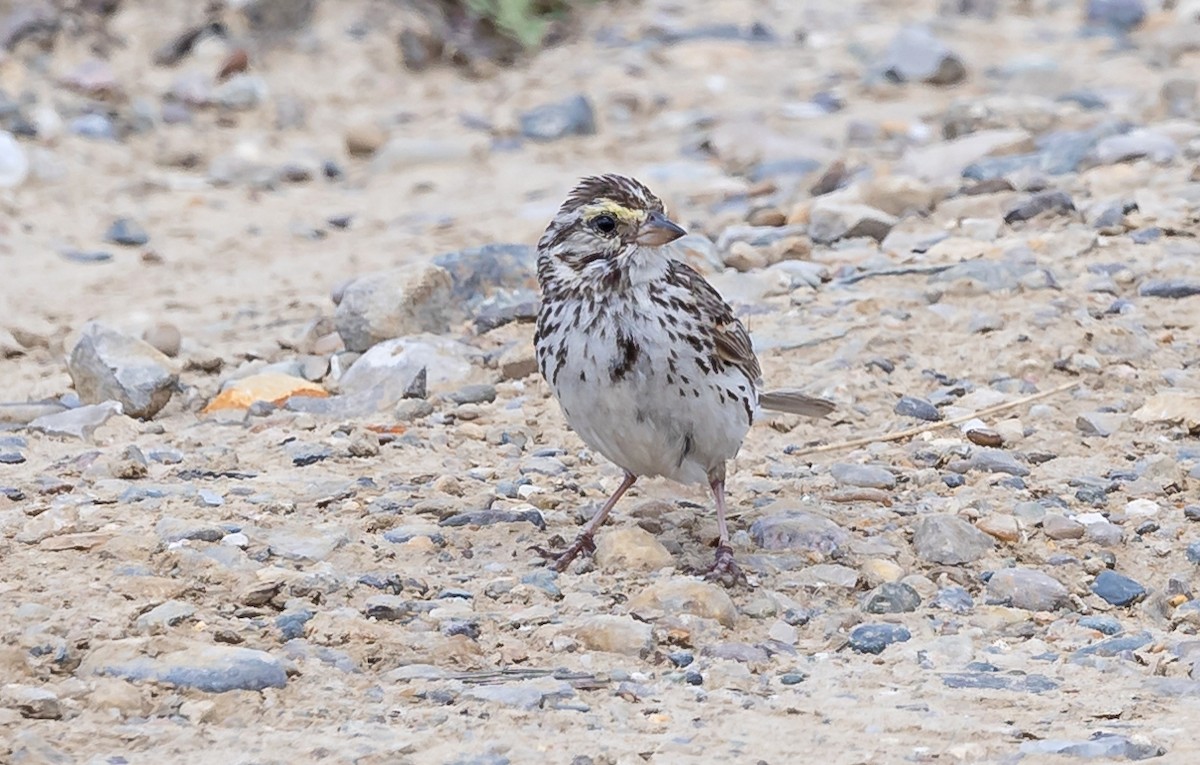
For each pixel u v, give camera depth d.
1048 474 11.16
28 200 21.02
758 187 19.81
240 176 22.50
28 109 23.83
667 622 8.87
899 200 17.00
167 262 18.77
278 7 27.20
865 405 12.49
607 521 10.49
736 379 9.43
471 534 10.20
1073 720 7.80
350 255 18.73
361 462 11.59
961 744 7.50
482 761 7.25
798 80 26.02
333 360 13.98
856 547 9.97
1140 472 11.12
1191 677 8.34
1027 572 9.61
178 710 7.75
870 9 30.25
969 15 29.45
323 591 9.14
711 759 7.34
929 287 14.57
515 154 23.11
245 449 11.91
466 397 12.92
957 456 11.45
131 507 10.42
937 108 23.92
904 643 8.87
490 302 14.73
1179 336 13.48
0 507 10.51
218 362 14.23
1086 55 26.59
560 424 12.40
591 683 8.20
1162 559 9.92
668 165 21.80
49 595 8.84
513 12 27.58
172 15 27.11
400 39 27.08
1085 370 12.84
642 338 9.05
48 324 16.19
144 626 8.53
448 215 20.36
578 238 9.09
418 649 8.51
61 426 12.38
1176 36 26.75
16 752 7.20
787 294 14.89
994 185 17.28
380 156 22.88
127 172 22.36
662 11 30.25
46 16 26.20
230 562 9.48
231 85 25.23
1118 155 18.14
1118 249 15.33
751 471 11.37
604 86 26.05
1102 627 9.11
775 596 9.31
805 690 8.23
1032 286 14.38
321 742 7.44
